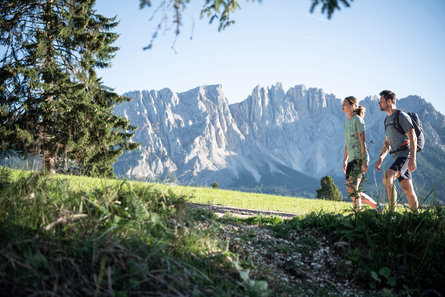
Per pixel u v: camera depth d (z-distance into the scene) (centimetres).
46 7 2020
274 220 550
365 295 335
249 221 539
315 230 470
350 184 488
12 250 237
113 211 332
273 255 396
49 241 257
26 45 1911
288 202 1424
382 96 593
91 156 1961
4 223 265
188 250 319
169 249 308
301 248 427
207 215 495
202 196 1103
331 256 407
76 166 509
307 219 508
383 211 459
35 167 384
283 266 379
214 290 267
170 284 246
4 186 332
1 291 201
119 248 266
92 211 331
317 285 349
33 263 227
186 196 434
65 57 2212
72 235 274
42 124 1933
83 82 2281
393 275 363
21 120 1852
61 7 2050
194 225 393
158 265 270
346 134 626
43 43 1948
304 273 364
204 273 290
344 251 409
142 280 239
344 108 634
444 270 357
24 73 1900
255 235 452
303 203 1420
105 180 432
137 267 250
